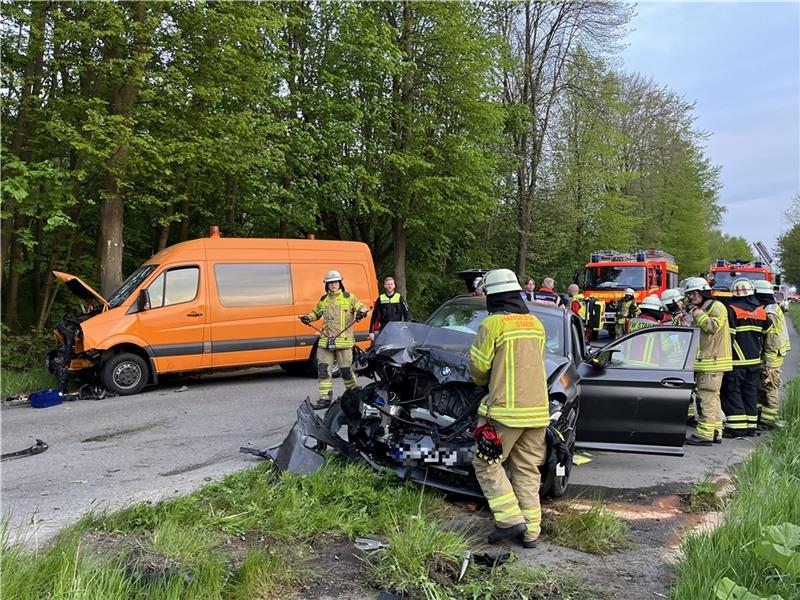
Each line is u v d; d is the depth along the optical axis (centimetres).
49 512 434
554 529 432
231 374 1148
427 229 1962
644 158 3925
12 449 613
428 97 1798
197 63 1159
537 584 345
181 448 618
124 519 391
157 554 342
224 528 389
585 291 2045
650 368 604
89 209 1409
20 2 1007
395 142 1778
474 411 462
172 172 1160
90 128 980
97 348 879
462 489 468
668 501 519
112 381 902
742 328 763
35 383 942
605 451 648
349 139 1571
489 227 2564
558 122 2636
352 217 1858
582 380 598
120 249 1122
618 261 2045
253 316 1023
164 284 954
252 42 1200
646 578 365
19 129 1130
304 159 1523
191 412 795
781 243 6038
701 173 4247
